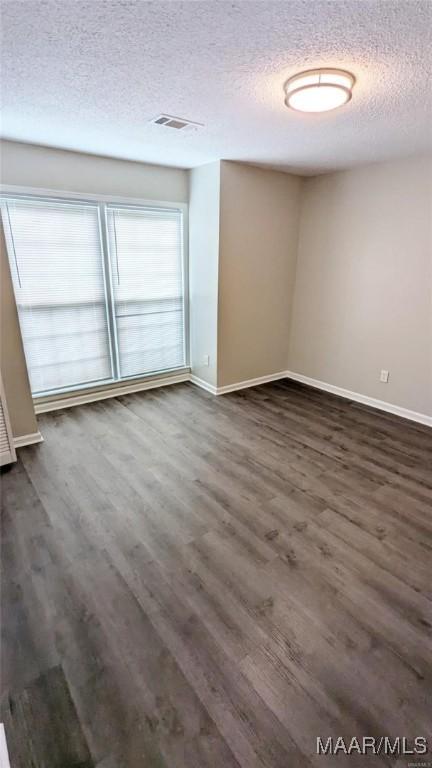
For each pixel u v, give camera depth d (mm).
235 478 2721
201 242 4039
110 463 2893
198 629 1623
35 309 3523
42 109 2273
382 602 1756
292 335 4789
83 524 2248
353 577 1893
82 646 1549
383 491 2582
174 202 4047
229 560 1994
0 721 1301
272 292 4430
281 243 4297
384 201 3545
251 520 2297
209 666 1475
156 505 2424
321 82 1774
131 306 4090
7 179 3076
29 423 3125
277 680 1428
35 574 1899
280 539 2145
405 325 3607
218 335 4117
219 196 3643
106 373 4125
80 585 1840
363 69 1728
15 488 2574
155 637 1587
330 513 2359
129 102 2154
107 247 3762
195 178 3926
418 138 2744
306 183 4211
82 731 1274
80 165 3375
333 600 1765
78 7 1297
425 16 1343
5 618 1671
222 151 3211
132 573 1909
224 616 1683
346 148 3041
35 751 1226
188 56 1638
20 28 1415
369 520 2301
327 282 4227
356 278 3928
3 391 2719
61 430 3404
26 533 2174
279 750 1229
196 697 1371
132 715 1316
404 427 3557
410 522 2285
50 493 2527
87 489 2576
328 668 1472
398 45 1530
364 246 3791
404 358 3674
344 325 4152
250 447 3164
